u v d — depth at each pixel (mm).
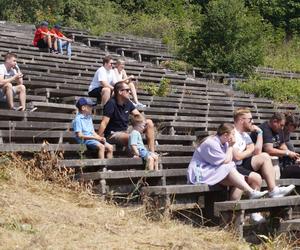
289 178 9266
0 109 10227
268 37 33188
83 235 5926
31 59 16625
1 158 7707
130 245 5812
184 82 18531
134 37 27656
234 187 7645
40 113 10117
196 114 14188
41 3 31297
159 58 23219
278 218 7680
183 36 26672
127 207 7371
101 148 8750
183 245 5973
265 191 8031
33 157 8227
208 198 7879
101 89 12062
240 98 18078
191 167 7922
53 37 18953
